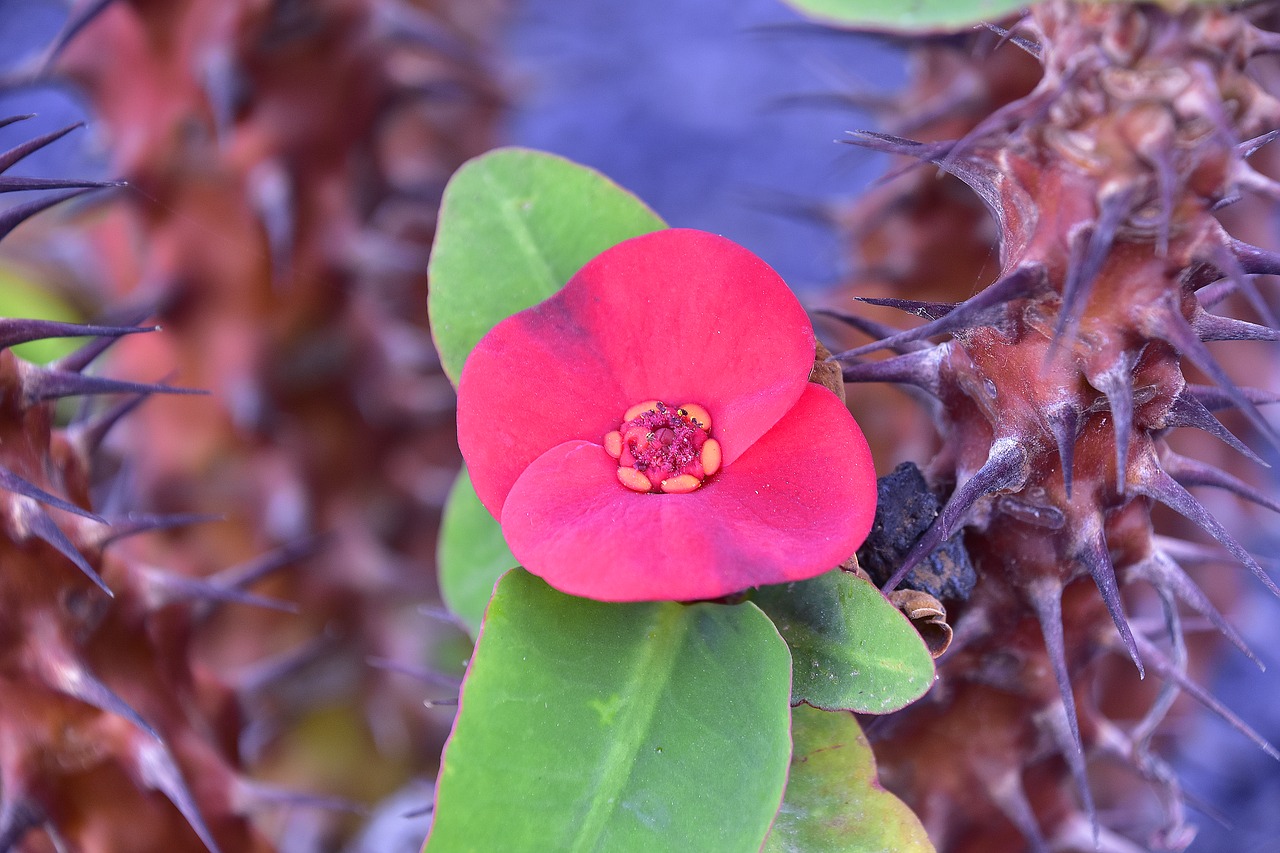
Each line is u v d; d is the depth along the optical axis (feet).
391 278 1.31
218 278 1.20
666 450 0.83
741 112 2.37
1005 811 0.92
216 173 1.17
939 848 0.94
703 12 2.56
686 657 0.83
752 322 0.84
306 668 1.32
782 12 2.53
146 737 0.93
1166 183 0.78
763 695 0.82
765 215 2.21
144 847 0.94
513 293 0.90
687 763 0.82
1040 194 0.81
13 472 0.90
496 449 0.84
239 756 1.03
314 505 1.31
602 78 2.41
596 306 0.85
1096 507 0.85
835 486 0.82
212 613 1.08
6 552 0.90
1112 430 0.84
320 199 1.21
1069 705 0.87
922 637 0.86
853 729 0.86
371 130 1.24
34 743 0.92
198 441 1.26
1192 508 0.85
